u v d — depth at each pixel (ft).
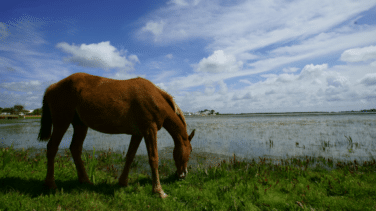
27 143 33.83
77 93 12.32
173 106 14.80
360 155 24.17
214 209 11.03
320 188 13.83
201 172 16.99
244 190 13.35
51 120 13.67
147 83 13.66
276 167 18.56
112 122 12.46
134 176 16.46
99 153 26.21
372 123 72.08
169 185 14.38
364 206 11.17
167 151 28.22
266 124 77.66
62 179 14.34
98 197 11.49
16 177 13.21
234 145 31.78
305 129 54.39
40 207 9.64
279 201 11.89
